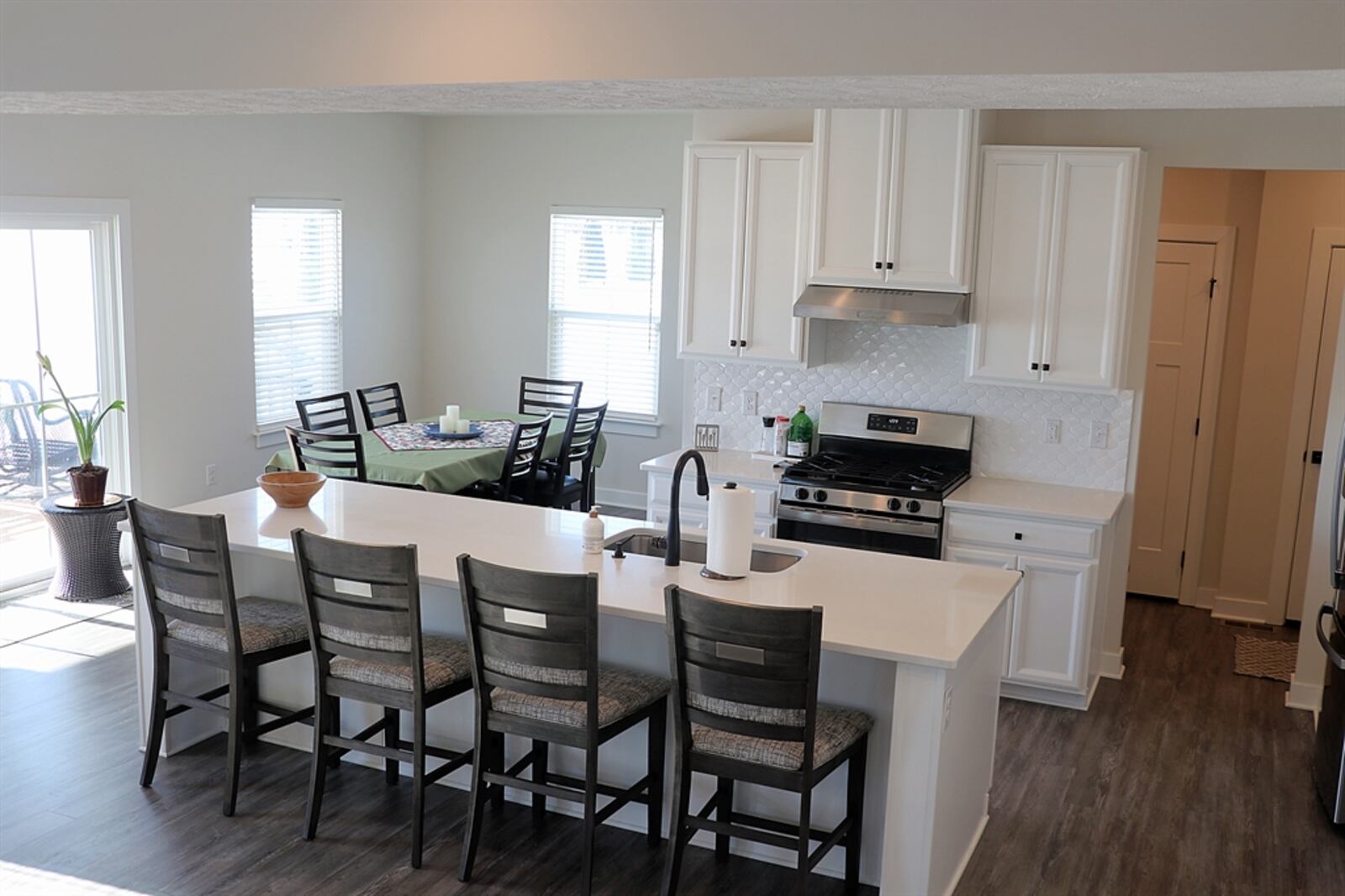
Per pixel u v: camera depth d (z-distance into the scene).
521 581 3.17
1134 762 4.42
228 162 6.80
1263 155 4.82
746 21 2.21
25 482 5.93
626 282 7.96
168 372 6.52
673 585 3.04
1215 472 6.33
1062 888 3.52
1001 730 4.69
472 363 8.53
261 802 3.89
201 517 3.60
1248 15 1.86
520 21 2.40
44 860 3.49
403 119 8.16
